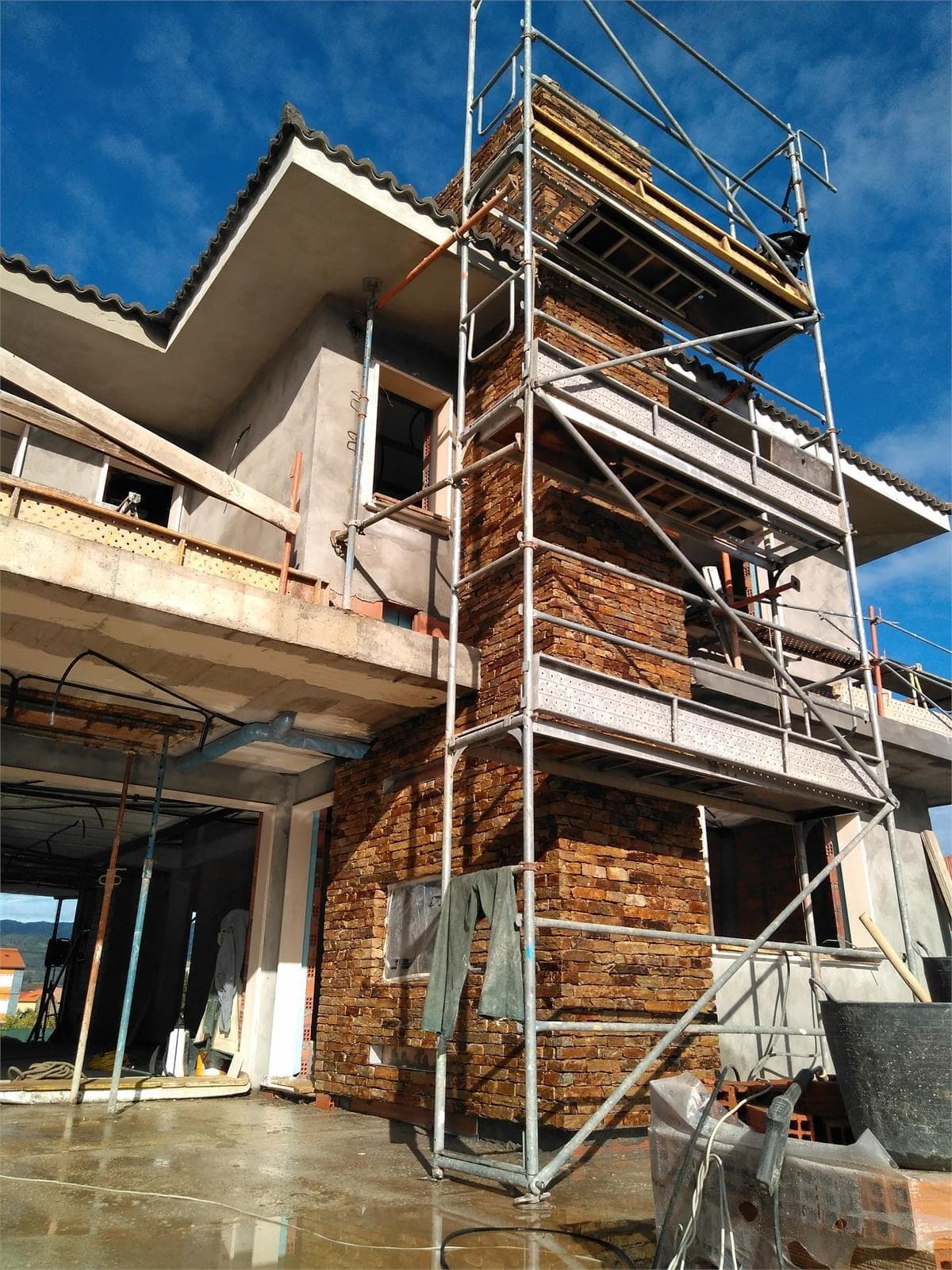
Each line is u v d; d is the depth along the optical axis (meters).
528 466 6.45
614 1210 4.77
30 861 17.42
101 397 10.84
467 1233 4.27
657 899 7.28
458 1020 7.16
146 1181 5.14
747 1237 3.47
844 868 10.15
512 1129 6.44
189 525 10.81
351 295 9.28
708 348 9.77
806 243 9.35
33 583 6.01
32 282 9.31
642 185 8.36
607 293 8.81
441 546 9.23
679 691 8.23
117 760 9.44
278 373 9.91
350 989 8.48
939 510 13.09
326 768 9.98
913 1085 3.78
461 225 8.30
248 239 8.59
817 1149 3.39
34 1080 8.74
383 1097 7.71
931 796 12.60
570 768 6.94
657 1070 6.79
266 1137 6.71
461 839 7.60
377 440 10.77
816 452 11.48
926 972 4.59
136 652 7.10
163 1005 14.41
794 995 8.50
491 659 7.93
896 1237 2.96
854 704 11.34
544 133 7.80
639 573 8.37
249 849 12.70
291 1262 3.76
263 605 6.81
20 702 8.04
